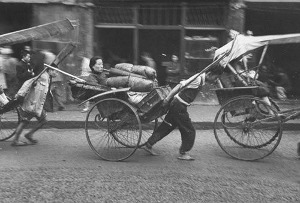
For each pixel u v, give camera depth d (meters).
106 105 5.83
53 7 10.55
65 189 4.66
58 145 6.79
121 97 5.81
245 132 6.27
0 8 10.92
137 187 4.77
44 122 6.82
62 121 8.24
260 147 6.22
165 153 6.38
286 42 5.98
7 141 7.04
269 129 6.39
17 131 6.60
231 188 4.79
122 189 4.69
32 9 10.61
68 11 10.59
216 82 6.31
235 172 5.43
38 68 8.55
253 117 6.07
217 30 10.91
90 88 5.98
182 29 10.93
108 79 5.89
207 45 10.99
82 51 10.73
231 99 6.01
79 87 6.02
